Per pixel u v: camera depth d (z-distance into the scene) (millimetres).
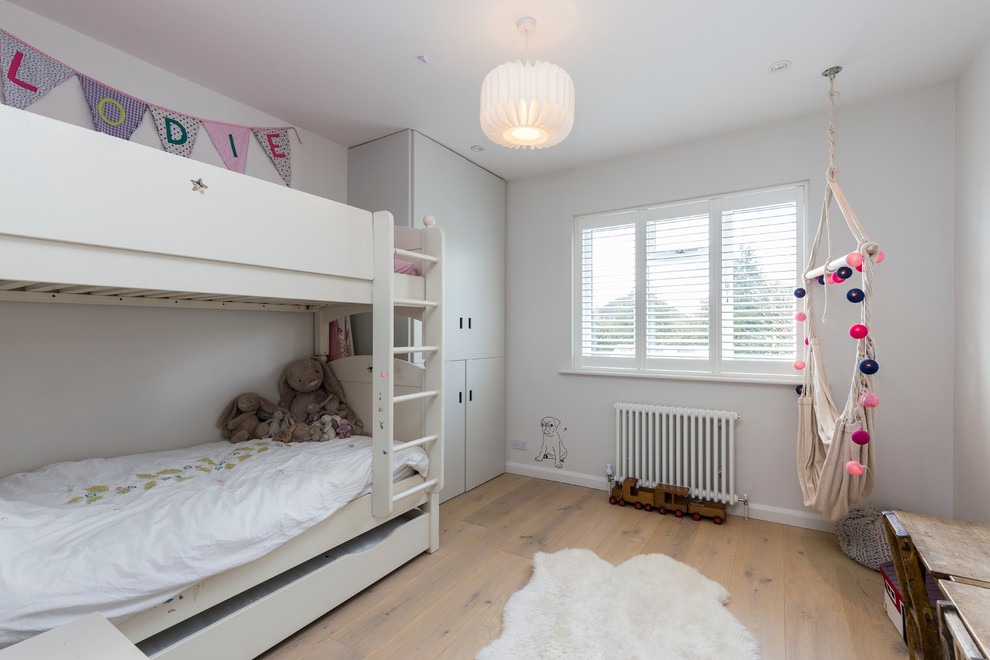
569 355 3402
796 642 1606
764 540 2410
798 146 2613
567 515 2760
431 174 2955
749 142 2752
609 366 3287
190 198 1353
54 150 1090
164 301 2182
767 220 2738
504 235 3686
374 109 2592
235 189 1470
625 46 1978
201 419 2420
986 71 1890
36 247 1072
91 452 2031
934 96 2279
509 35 1923
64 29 1891
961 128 2152
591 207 3318
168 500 1577
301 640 1621
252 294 1539
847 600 1860
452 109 2592
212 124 2391
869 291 1844
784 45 1965
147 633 1238
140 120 2123
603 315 3314
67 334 1968
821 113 2555
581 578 1982
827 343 2520
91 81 1962
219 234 1422
